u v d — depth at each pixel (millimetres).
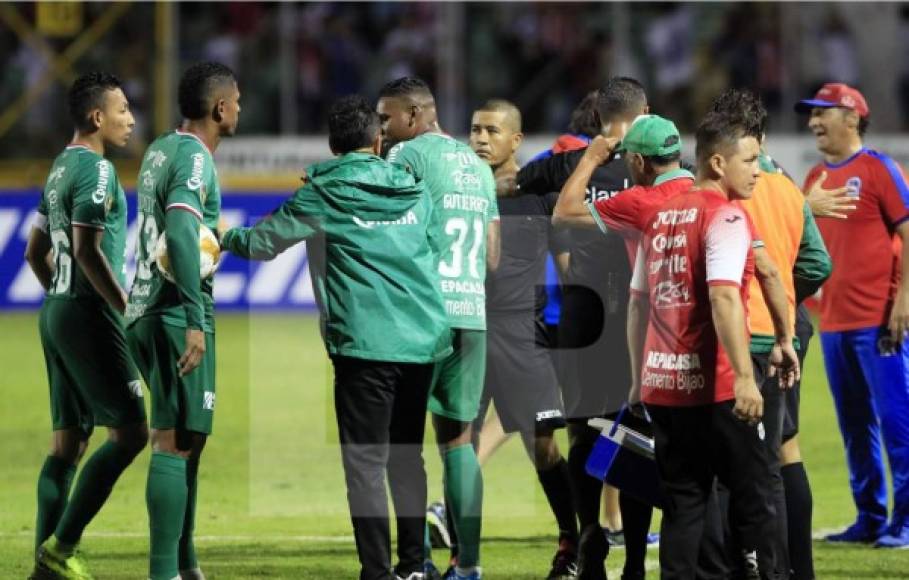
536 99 69188
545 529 26672
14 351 50562
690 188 18266
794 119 66625
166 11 65062
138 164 63375
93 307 21016
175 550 19875
